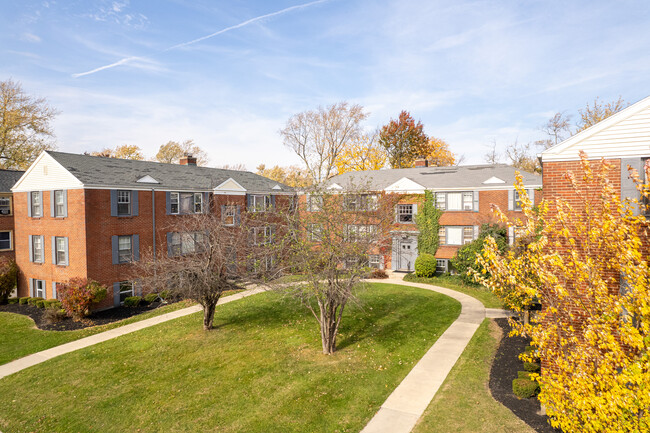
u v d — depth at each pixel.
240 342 16.92
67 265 24.41
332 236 15.05
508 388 11.84
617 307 6.48
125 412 11.65
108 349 16.78
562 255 10.19
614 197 6.89
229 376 13.66
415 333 17.25
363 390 12.23
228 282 18.53
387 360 14.46
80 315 21.97
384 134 59.41
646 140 9.69
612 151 10.02
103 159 28.05
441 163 67.00
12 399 12.77
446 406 10.98
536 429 9.62
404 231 28.50
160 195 27.34
